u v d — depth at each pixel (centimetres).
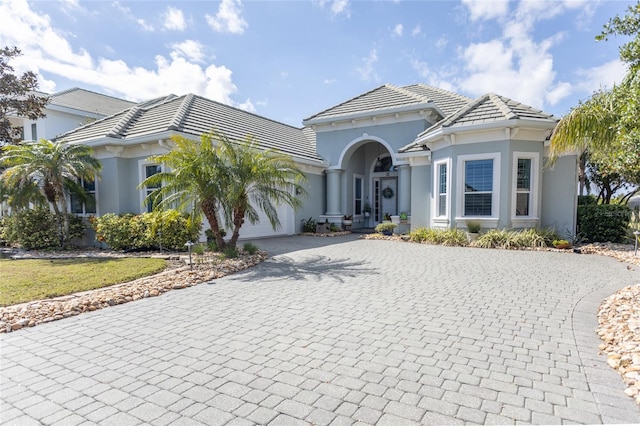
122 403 296
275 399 297
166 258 985
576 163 1182
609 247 1091
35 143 1277
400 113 1705
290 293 632
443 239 1262
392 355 376
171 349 404
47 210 1280
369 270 823
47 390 319
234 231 1046
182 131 1169
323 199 1947
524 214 1220
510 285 667
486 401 288
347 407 283
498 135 1195
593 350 382
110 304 580
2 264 914
